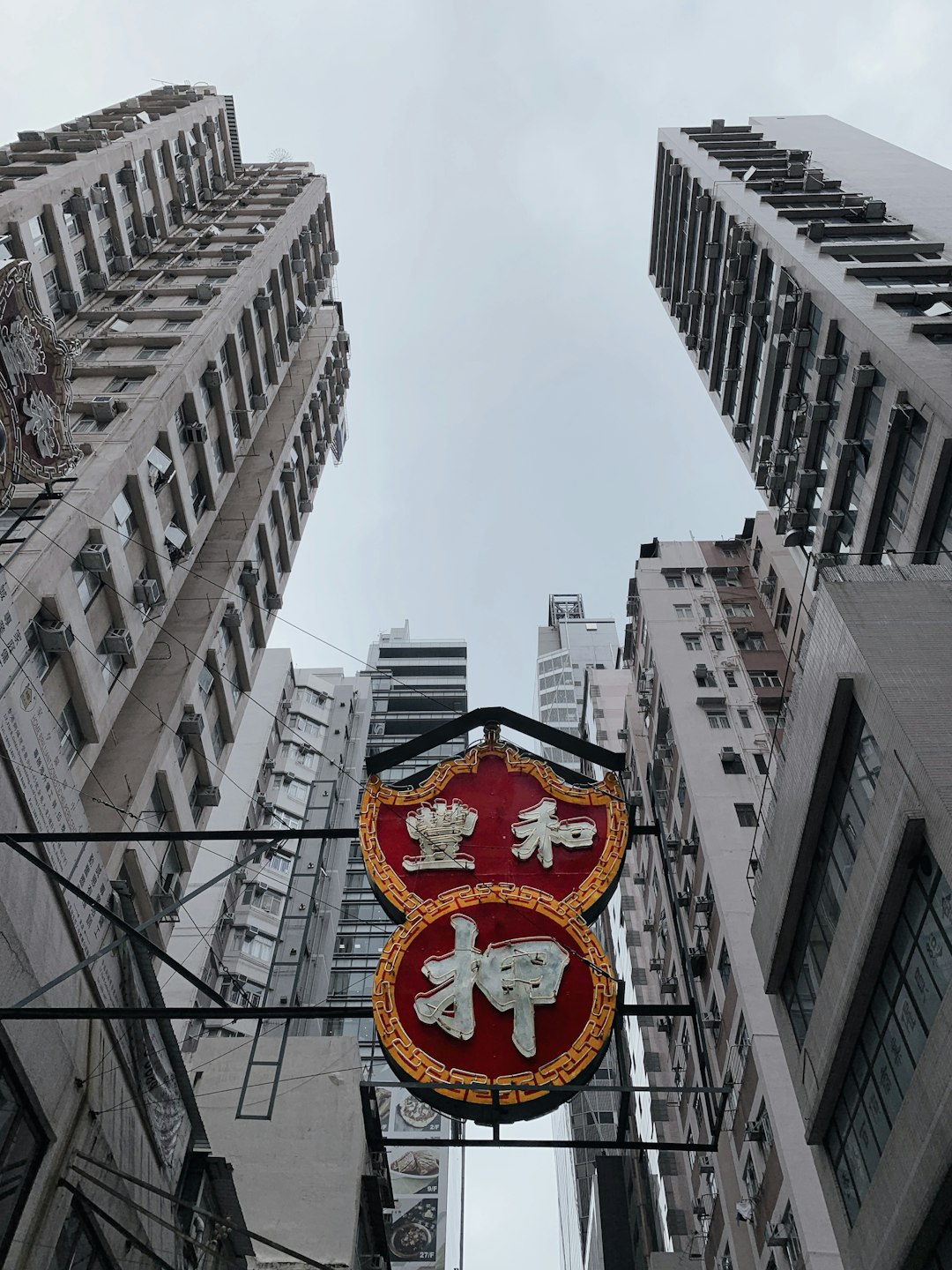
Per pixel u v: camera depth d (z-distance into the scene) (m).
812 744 16.73
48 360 19.03
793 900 17.41
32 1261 11.95
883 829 14.10
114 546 27.33
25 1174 12.12
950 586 16.53
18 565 23.67
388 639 103.81
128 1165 14.60
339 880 58.12
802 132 55.31
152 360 34.00
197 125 51.69
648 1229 45.69
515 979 12.46
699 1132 37.47
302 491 46.22
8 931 12.32
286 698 66.69
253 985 49.03
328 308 55.19
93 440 28.92
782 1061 29.84
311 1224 26.66
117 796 26.95
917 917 13.44
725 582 52.72
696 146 52.91
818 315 35.12
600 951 12.80
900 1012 13.71
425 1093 11.67
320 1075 30.47
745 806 39.06
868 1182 14.45
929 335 30.28
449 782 15.21
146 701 29.98
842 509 33.16
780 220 40.66
